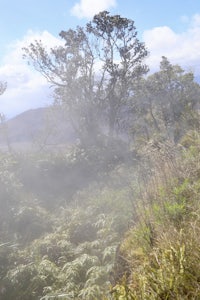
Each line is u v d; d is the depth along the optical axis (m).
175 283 2.71
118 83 29.41
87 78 28.09
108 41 28.00
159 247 3.44
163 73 41.62
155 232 3.94
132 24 27.66
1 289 6.62
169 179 5.29
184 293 2.68
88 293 5.31
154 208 4.25
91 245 8.05
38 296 6.32
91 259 6.89
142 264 3.47
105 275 6.02
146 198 5.27
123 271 4.06
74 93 27.58
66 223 10.62
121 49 28.06
